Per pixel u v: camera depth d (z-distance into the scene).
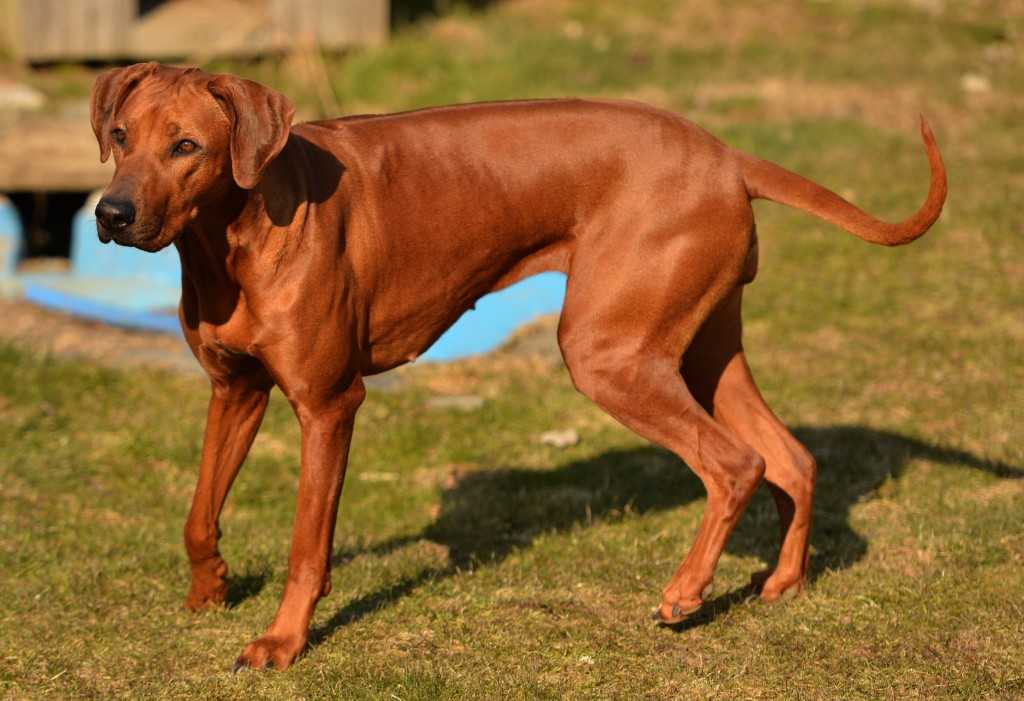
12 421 10.88
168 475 10.29
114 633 7.54
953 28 22.00
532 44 20.48
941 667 6.91
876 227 7.26
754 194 7.49
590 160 7.42
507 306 13.75
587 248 7.44
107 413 11.22
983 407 10.87
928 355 12.02
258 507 9.88
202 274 6.94
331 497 7.14
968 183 15.95
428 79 19.31
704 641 7.38
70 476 10.09
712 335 7.89
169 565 8.59
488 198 7.42
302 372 6.96
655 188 7.34
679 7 22.92
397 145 7.36
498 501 9.81
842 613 7.63
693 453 7.26
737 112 18.38
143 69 6.71
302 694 6.81
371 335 7.37
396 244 7.27
